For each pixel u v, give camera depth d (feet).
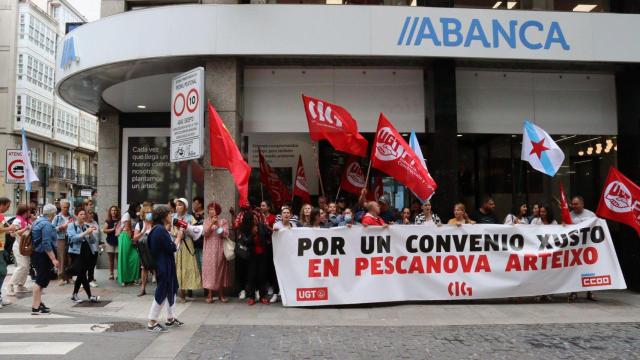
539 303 28.45
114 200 45.73
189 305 27.99
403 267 27.53
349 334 21.76
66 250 36.45
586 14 33.35
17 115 135.74
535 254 27.99
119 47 32.17
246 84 34.53
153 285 35.40
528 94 36.01
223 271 28.89
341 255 27.32
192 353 18.74
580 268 28.25
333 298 27.04
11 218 41.04
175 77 31.53
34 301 25.67
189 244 29.12
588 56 33.17
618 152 36.50
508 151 42.14
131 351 18.85
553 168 29.48
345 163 42.78
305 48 31.45
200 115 29.30
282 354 18.70
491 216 31.07
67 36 35.14
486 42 32.40
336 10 31.73
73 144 165.58
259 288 28.58
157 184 44.37
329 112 30.60
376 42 31.73
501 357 18.39
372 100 34.88
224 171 31.48
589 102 36.50
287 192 40.68
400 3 34.96
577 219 29.73
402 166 28.53
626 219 28.68
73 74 34.42
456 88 35.47
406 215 32.99
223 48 31.17
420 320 24.40
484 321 24.18
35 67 142.41
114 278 38.68
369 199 40.75
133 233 35.24
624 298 30.53
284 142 42.73
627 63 34.06
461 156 42.52
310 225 28.91
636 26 33.65
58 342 20.04
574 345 19.99
